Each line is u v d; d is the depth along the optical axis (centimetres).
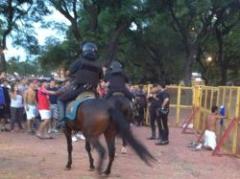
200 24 4428
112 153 1056
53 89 1877
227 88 1636
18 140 1670
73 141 1667
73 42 3797
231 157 1455
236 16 4403
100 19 3594
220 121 1653
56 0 3675
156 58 4988
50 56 4091
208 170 1220
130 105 1245
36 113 1881
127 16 3503
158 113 1708
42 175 1074
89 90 1073
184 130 2200
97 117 992
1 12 3506
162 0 3659
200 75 5694
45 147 1516
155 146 1658
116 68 1284
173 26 4266
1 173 1082
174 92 2616
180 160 1361
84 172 1122
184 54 4969
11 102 1952
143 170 1178
